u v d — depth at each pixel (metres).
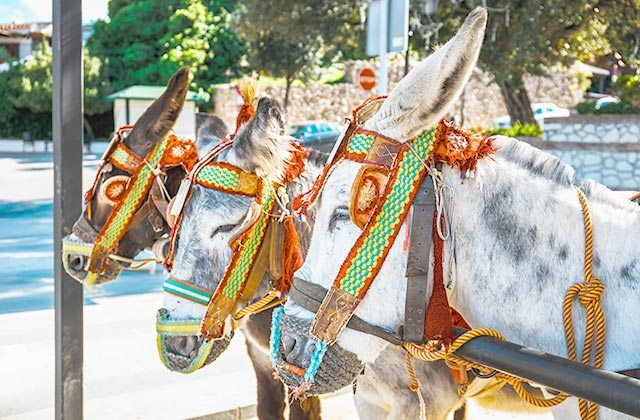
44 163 28.33
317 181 2.12
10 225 14.47
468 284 2.08
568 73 36.62
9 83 35.69
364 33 19.03
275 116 3.04
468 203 2.05
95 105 35.09
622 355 2.02
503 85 19.31
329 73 36.62
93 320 7.67
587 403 2.02
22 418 5.09
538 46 16.53
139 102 24.86
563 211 2.08
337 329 1.94
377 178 1.97
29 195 18.97
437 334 1.98
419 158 1.98
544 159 2.15
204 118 3.89
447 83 1.83
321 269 2.02
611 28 17.84
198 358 2.90
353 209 1.96
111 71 35.78
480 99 34.62
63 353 3.90
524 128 18.08
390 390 2.86
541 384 1.79
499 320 2.07
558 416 2.15
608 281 2.06
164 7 36.00
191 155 3.83
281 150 3.06
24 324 7.60
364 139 2.02
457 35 1.79
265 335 3.42
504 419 4.84
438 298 1.98
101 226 3.89
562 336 2.04
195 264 2.95
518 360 1.83
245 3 20.86
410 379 2.81
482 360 1.92
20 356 6.50
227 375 5.89
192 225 3.00
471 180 2.04
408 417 2.83
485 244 2.06
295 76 31.50
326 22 19.45
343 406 5.36
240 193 3.01
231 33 34.94
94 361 6.28
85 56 35.16
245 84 3.37
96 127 37.09
